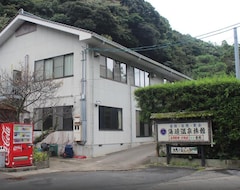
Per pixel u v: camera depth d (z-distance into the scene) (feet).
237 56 50.83
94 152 53.21
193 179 30.14
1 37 67.26
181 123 41.09
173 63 123.85
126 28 107.86
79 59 55.47
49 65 60.03
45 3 105.19
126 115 64.18
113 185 27.07
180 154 41.65
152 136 73.15
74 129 53.21
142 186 26.43
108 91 59.00
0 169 37.14
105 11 97.91
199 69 150.51
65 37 58.13
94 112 54.54
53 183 28.58
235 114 38.52
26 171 37.50
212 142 38.81
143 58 66.54
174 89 43.04
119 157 49.80
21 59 64.69
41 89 49.14
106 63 59.62
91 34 51.78
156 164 42.14
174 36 145.48
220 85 39.68
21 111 48.85
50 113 53.88
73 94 55.26
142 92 45.73
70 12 97.81
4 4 101.86
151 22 125.08
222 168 37.88
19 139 38.34
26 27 64.85
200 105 40.88
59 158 51.80
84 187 26.20
